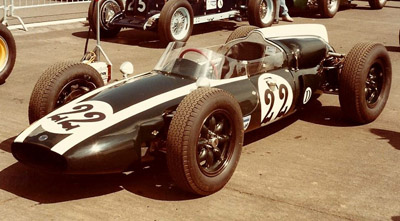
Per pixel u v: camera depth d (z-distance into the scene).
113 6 11.35
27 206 4.48
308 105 6.61
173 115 4.54
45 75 5.34
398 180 5.11
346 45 11.02
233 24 13.38
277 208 4.54
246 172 5.18
